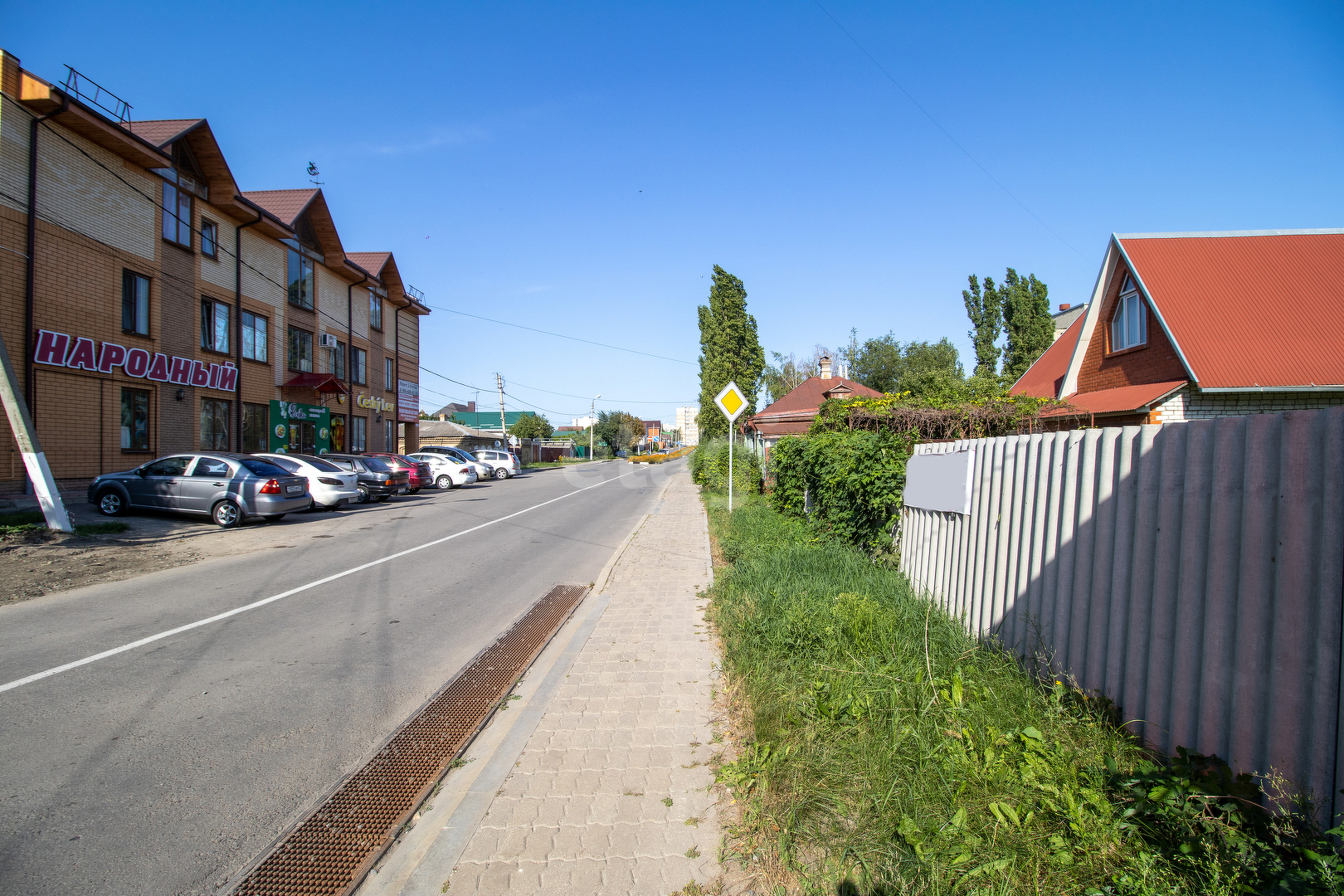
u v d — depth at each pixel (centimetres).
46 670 528
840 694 405
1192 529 321
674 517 1673
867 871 265
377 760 392
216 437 2152
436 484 2806
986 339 3525
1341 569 253
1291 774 267
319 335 2789
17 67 1480
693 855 292
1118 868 254
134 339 1812
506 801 340
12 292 1484
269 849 306
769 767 345
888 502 817
